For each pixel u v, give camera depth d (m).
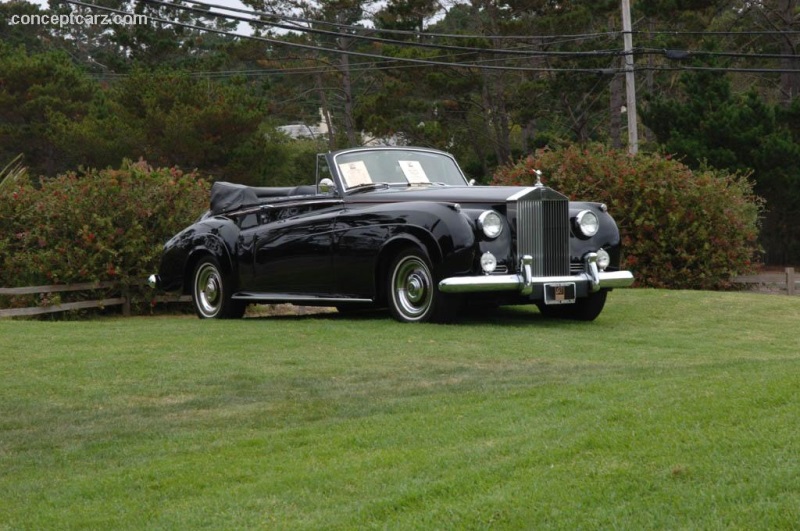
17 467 5.43
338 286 10.54
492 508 4.02
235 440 5.75
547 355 8.42
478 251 9.62
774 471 4.10
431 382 7.27
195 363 8.12
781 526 3.58
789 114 30.14
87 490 4.88
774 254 31.50
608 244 10.41
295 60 49.41
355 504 4.33
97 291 15.90
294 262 10.87
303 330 9.87
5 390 7.28
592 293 10.54
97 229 15.77
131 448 5.72
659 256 16.88
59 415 6.57
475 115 45.59
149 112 39.06
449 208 9.75
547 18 38.91
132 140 39.09
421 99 42.47
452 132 43.59
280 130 54.22
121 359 8.32
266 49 49.25
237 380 7.48
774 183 28.12
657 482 4.12
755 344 9.24
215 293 11.99
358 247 10.28
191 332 9.99
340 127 58.31
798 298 12.56
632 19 43.28
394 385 7.21
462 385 7.09
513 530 3.81
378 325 10.09
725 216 16.84
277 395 6.96
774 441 4.48
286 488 4.66
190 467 5.16
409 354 8.45
